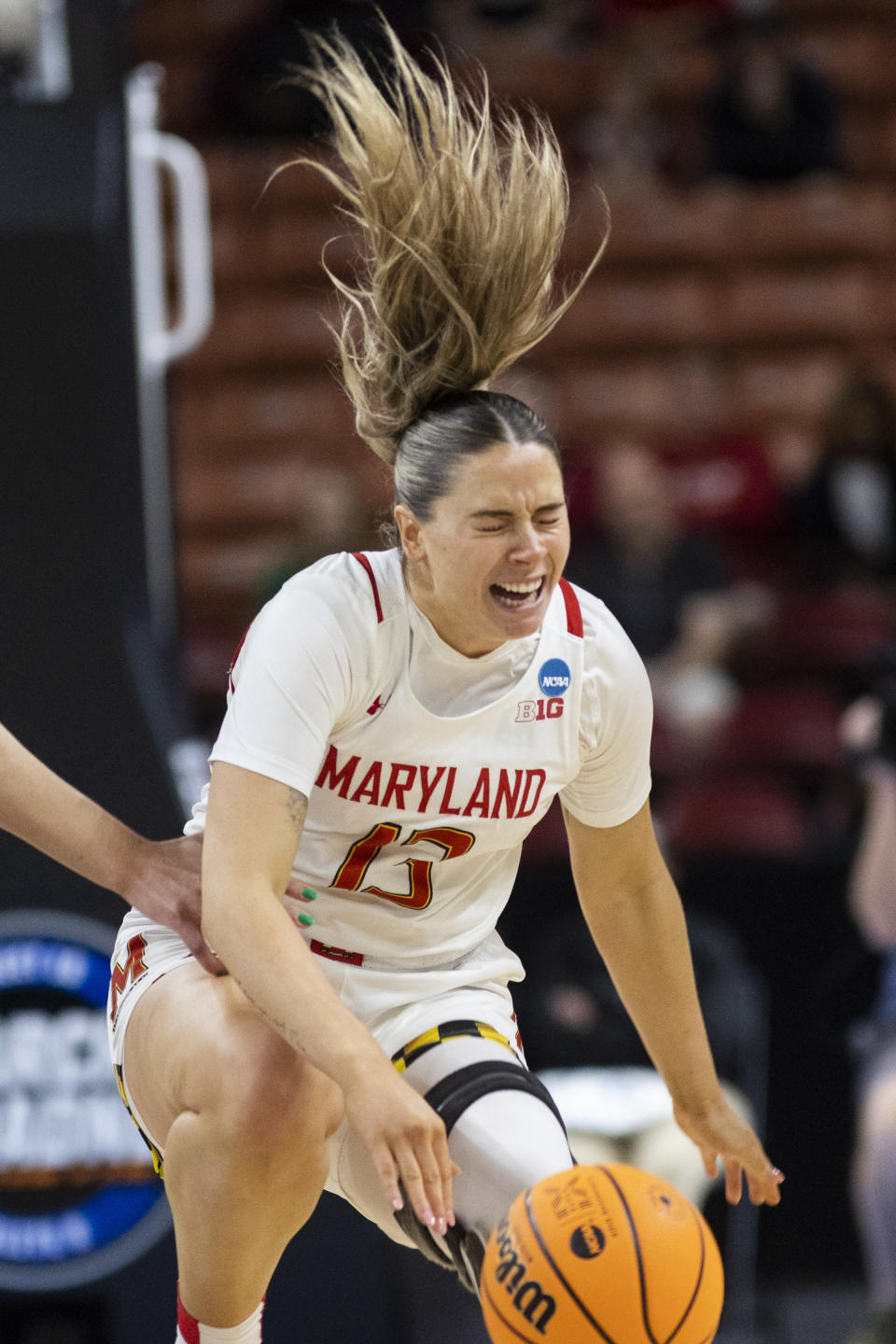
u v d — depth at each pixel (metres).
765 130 25.91
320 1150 5.70
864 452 21.06
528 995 13.79
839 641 20.00
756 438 24.28
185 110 25.52
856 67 27.80
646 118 26.06
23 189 9.89
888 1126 11.62
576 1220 5.09
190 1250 5.73
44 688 10.12
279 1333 10.33
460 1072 5.91
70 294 9.92
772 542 22.41
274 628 5.74
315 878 6.13
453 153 5.99
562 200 6.05
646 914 6.64
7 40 10.72
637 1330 4.99
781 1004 14.65
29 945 10.08
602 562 19.33
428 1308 12.09
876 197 26.02
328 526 18.41
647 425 25.03
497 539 5.49
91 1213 10.09
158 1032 5.94
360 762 5.88
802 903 14.82
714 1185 13.05
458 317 5.84
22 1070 10.08
